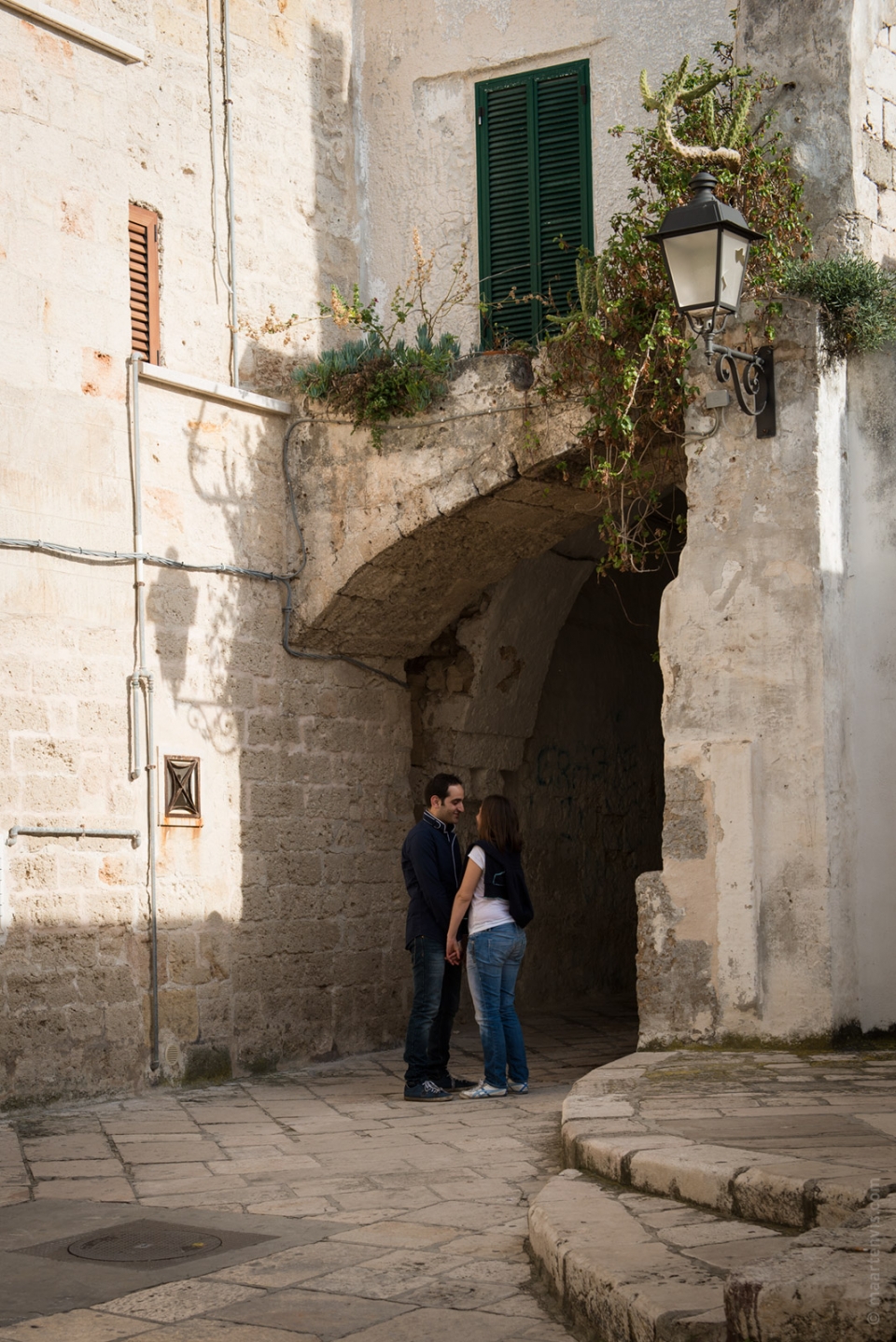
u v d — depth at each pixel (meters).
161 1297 4.07
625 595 13.09
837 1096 5.64
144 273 8.86
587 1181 4.70
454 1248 4.52
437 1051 7.75
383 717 10.17
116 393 8.30
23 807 7.55
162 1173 5.80
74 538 7.98
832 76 7.77
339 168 10.36
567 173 9.90
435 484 8.98
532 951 11.77
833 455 7.48
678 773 7.53
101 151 8.30
